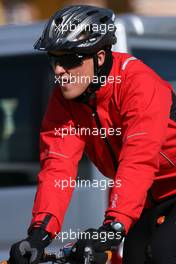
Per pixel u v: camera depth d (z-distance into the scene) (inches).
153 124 448.1
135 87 459.2
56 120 489.1
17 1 1536.7
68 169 478.6
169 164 482.9
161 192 495.8
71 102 480.7
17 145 734.5
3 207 725.9
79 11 449.1
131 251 495.2
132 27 718.5
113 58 471.8
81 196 682.8
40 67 727.1
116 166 498.3
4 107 743.7
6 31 747.4
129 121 455.2
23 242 417.7
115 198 428.5
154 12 1811.0
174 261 456.4
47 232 447.2
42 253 426.9
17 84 737.0
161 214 492.1
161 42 746.8
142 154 440.5
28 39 734.5
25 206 719.1
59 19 446.9
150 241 466.9
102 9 462.6
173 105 476.4
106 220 422.6
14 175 730.8
